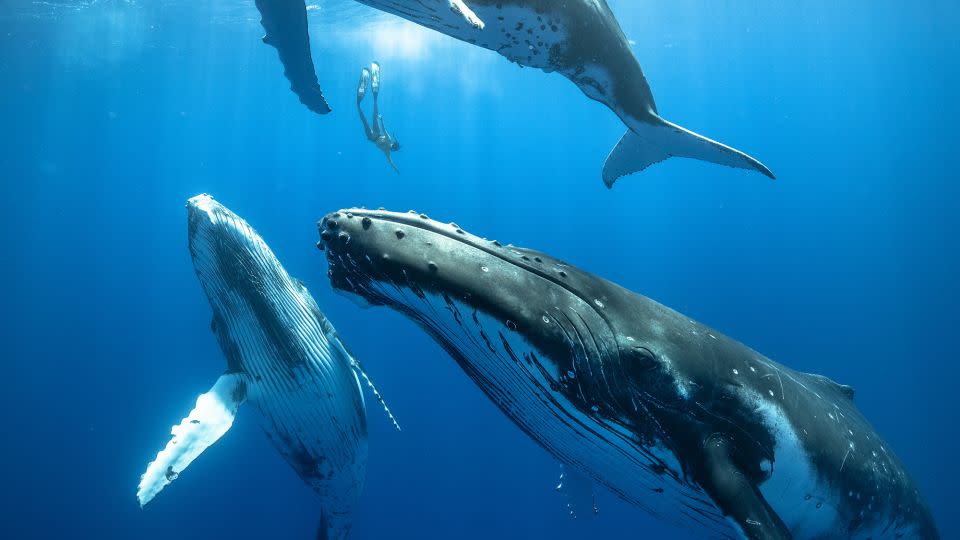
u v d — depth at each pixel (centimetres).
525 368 370
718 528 418
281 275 773
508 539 2811
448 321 360
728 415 392
